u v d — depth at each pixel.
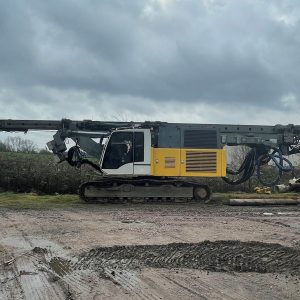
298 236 11.18
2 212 16.42
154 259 8.63
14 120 21.30
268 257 8.84
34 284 6.94
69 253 9.09
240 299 6.33
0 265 8.09
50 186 25.27
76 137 21.05
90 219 14.34
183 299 6.30
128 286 6.90
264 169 26.12
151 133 20.08
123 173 19.84
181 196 20.22
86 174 25.58
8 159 26.11
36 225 12.95
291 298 6.39
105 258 8.70
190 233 11.48
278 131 21.23
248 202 19.44
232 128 20.88
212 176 20.17
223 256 8.88
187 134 20.23
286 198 20.34
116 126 20.92
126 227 12.50
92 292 6.59
